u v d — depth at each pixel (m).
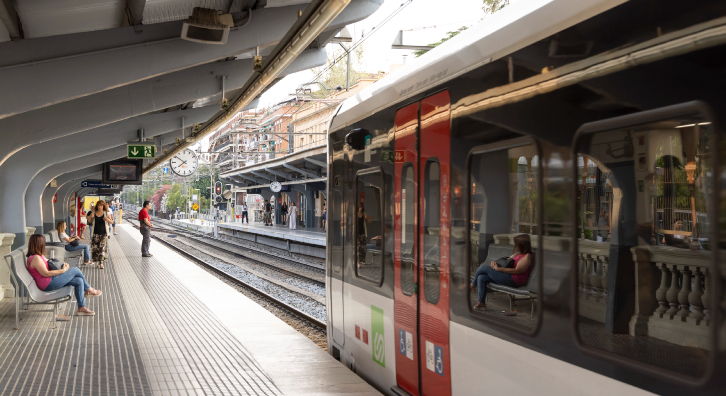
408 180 4.96
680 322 2.36
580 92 2.92
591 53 2.86
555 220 3.06
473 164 3.89
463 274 4.00
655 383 2.45
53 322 8.99
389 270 5.37
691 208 2.32
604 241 2.75
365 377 6.10
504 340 3.50
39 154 15.63
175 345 7.80
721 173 2.20
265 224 51.44
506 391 3.48
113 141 18.00
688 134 2.34
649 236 2.51
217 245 35.53
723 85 2.21
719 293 2.21
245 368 6.59
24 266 8.98
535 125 3.23
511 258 3.44
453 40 4.38
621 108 2.67
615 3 2.74
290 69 12.06
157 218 96.00
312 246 27.17
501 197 3.55
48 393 5.69
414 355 4.80
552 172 3.10
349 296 6.61
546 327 3.12
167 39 9.28
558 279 3.04
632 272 2.58
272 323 9.38
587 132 2.86
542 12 3.26
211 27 8.60
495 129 3.63
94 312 10.37
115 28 8.99
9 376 6.30
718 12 2.26
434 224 4.46
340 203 7.03
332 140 7.43
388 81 5.60
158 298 12.07
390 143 5.40
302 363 6.81
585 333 2.85
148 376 6.31
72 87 8.68
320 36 11.52
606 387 2.71
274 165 38.03
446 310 4.24
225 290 13.27
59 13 7.58
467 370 3.93
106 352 7.42
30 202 19.09
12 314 10.05
